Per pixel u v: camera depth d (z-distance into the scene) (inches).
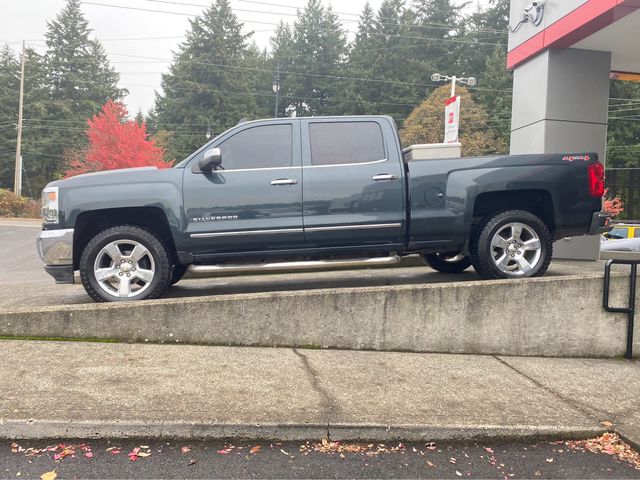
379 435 138.0
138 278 224.4
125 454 128.0
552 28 364.8
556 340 225.0
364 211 229.6
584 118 380.8
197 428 134.7
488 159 236.5
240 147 231.3
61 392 154.3
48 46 2438.5
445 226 232.5
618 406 162.9
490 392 170.7
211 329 214.1
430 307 220.2
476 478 121.5
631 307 225.5
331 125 236.7
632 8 305.9
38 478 115.6
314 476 120.0
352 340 219.0
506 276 236.4
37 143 2219.5
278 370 183.5
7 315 208.5
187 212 222.7
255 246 227.3
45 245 219.3
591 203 239.5
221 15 2417.6
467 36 2284.7
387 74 2167.8
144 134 1414.9
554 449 137.8
